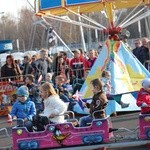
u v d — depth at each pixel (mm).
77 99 12633
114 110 12836
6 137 11141
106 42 13922
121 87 13008
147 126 8555
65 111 9156
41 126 8766
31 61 16031
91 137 8594
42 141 8664
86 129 8602
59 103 8766
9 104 15938
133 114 13062
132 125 11430
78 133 8617
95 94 8930
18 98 9680
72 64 15672
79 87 14422
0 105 16016
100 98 8812
